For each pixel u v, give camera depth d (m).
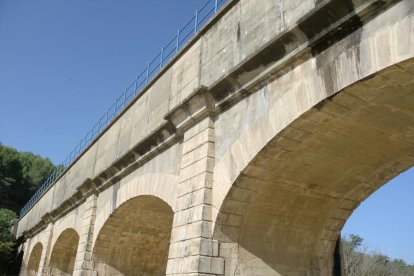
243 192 9.36
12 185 55.06
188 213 9.83
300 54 7.84
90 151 20.97
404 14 6.18
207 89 9.94
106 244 17.23
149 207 15.83
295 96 7.92
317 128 8.24
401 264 53.88
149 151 13.46
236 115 9.50
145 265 18.61
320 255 11.50
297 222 10.94
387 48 6.34
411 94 7.26
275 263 10.41
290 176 9.70
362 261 43.69
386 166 10.28
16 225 42.31
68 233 23.77
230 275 9.30
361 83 6.82
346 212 11.64
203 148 10.03
